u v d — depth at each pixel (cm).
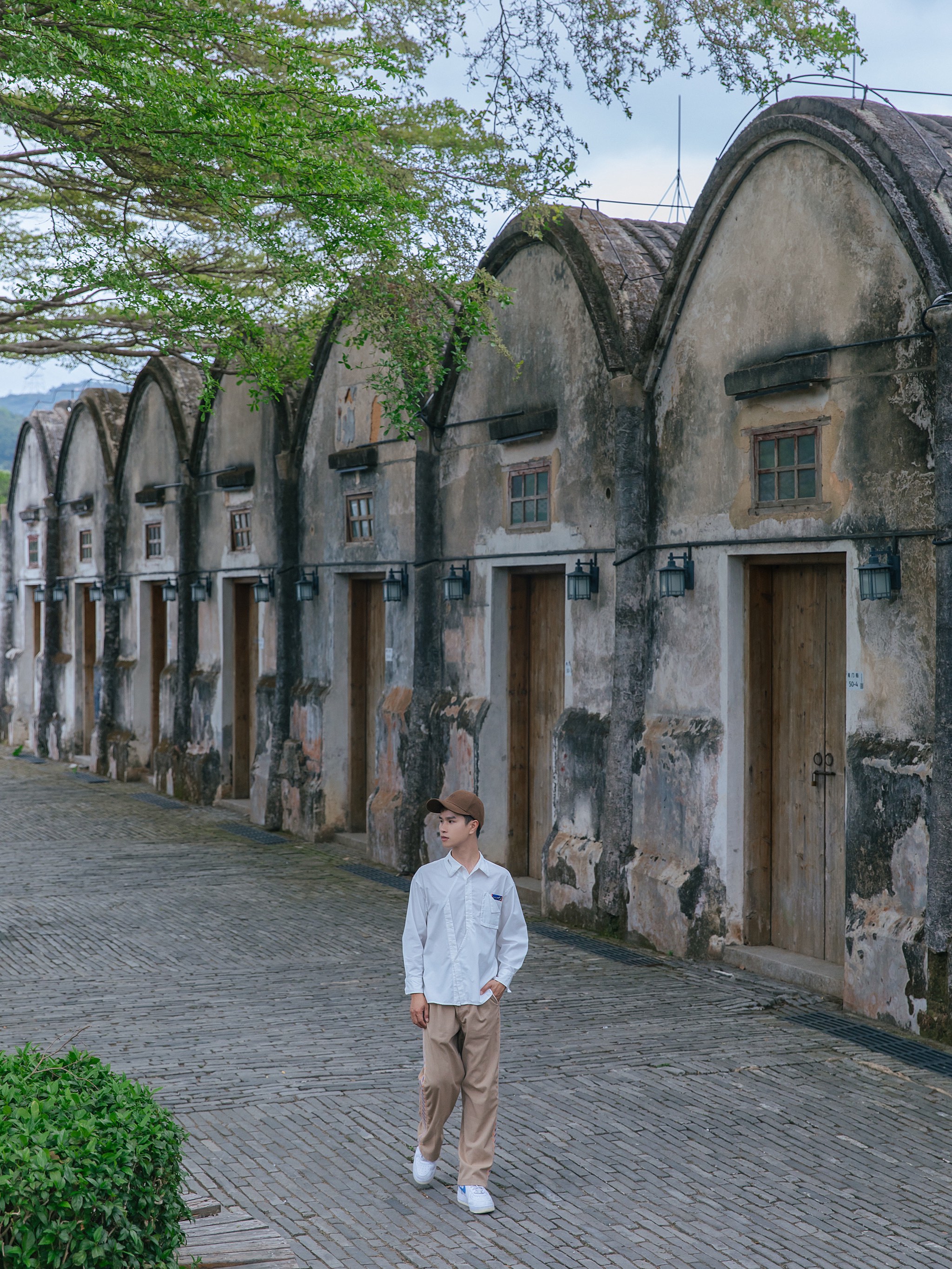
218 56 1094
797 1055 748
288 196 1046
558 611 1225
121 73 930
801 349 895
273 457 1680
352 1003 869
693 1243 517
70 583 2455
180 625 1948
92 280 1235
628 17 1091
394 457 1415
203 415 1883
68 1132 401
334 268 1191
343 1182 572
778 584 963
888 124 848
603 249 1120
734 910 964
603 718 1098
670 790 1014
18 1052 482
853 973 838
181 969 960
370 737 1573
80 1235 382
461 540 1313
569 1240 518
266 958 996
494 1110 554
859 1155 604
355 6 1165
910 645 809
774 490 927
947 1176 582
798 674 945
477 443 1282
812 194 885
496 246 1234
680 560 1018
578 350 1132
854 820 842
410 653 1390
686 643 1009
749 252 944
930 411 793
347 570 1527
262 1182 570
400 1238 519
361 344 1262
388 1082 703
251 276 1486
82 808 1838
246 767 1864
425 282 1195
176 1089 688
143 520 2123
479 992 556
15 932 1079
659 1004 860
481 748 1253
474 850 576
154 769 2050
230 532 1814
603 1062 735
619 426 1056
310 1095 680
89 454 2347
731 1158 600
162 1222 420
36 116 1025
